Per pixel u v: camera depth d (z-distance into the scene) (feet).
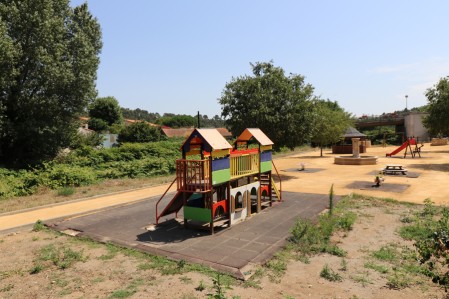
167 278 18.83
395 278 17.95
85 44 77.15
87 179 57.82
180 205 31.68
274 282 17.97
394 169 64.23
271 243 24.34
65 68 72.59
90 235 27.86
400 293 16.46
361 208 34.86
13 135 70.38
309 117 60.85
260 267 19.97
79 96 77.20
